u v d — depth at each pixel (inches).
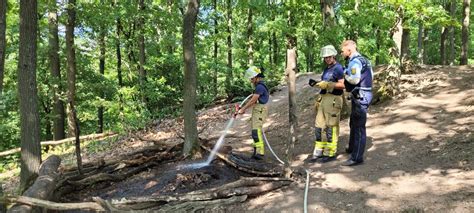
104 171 261.7
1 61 235.6
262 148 261.4
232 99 593.6
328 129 244.5
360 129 224.2
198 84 741.9
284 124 374.3
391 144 248.5
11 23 478.3
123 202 187.2
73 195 230.7
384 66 470.6
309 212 175.8
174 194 211.0
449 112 284.8
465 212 154.3
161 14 561.9
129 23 646.5
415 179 193.2
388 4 361.7
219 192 197.0
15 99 529.3
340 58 359.3
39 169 240.2
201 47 703.1
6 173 444.8
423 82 382.0
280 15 545.6
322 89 243.4
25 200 174.7
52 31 533.3
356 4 384.8
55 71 551.5
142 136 446.9
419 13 356.2
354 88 222.5
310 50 609.9
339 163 236.7
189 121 269.6
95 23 553.3
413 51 1072.8
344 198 184.9
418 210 162.1
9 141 656.4
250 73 257.6
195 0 267.9
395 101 338.6
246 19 920.9
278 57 1050.1
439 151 221.6
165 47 633.0
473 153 206.8
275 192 203.8
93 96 631.2
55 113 570.6
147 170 260.4
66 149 492.4
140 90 583.8
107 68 797.2
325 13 374.6
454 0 759.7
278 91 571.8
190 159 266.1
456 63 1093.8
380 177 203.0
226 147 276.4
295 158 262.5
